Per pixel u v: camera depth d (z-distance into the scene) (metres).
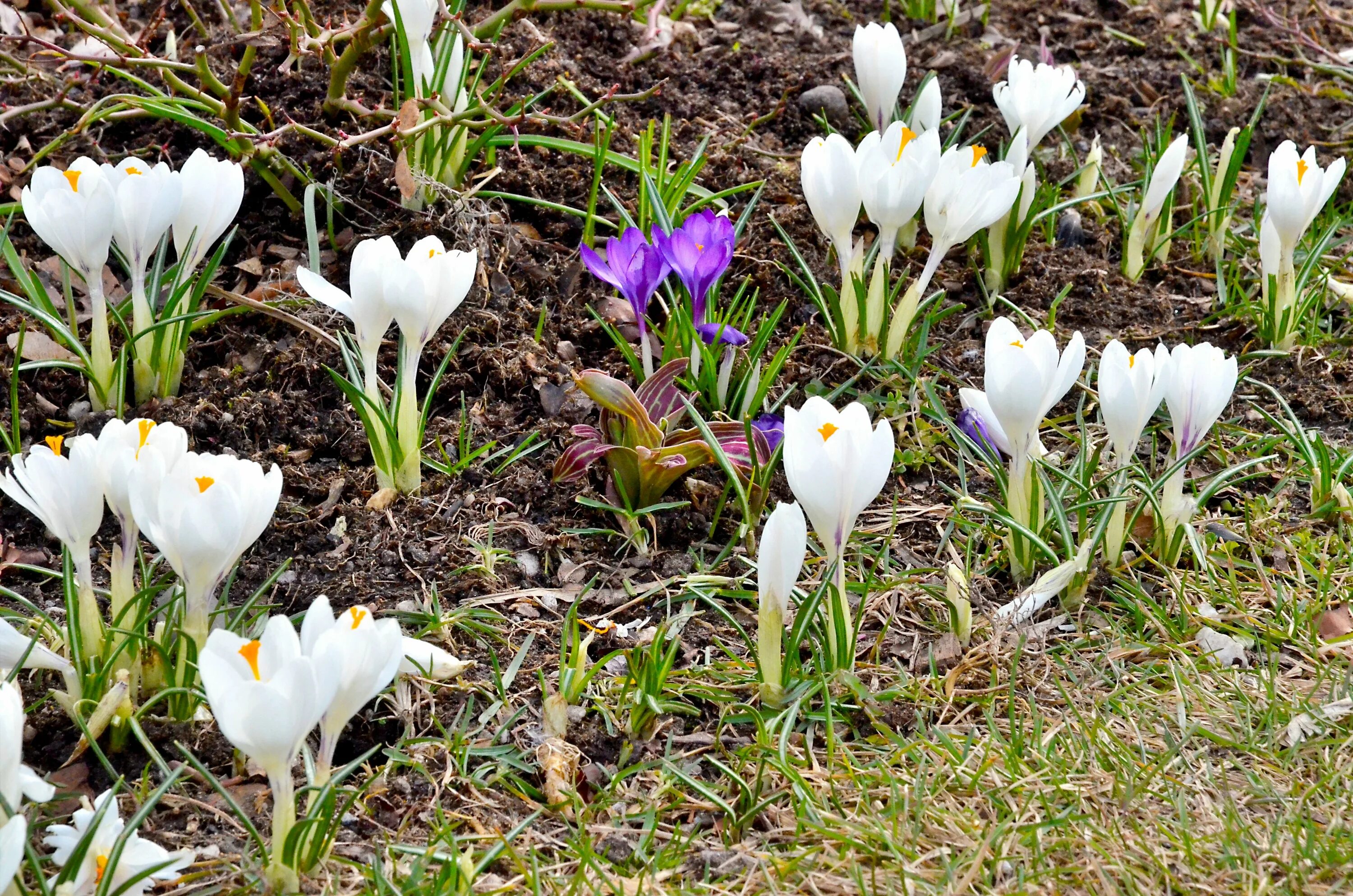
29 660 2.46
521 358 2.71
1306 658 2.55
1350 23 3.05
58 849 2.41
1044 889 2.42
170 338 2.66
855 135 2.92
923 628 2.57
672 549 2.62
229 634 2.37
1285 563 2.61
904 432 2.69
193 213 2.63
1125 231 2.83
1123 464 2.57
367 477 2.64
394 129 2.73
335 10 2.92
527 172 2.82
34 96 2.84
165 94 2.83
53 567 2.59
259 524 2.45
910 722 2.51
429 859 2.43
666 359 2.68
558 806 2.46
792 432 2.48
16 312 2.71
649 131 2.77
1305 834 2.45
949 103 2.96
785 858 2.44
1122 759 2.48
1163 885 2.43
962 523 2.61
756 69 2.96
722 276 2.76
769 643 2.50
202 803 2.46
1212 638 2.56
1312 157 2.71
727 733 2.51
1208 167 2.87
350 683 2.40
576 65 2.93
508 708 2.52
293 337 2.71
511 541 2.61
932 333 2.78
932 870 2.43
